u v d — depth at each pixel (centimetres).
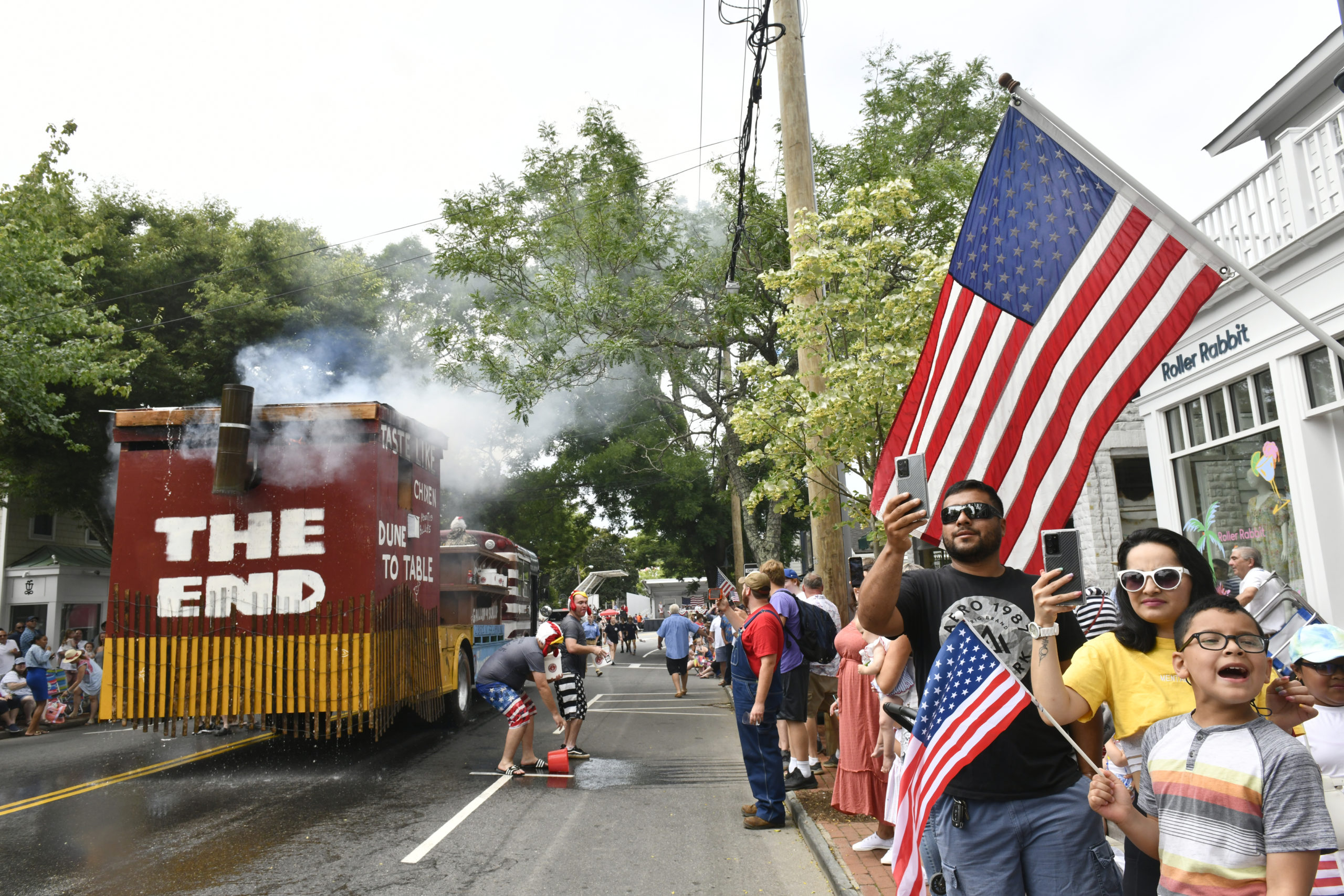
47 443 1922
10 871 568
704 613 2972
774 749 670
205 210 2345
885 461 480
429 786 834
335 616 893
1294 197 824
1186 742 243
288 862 586
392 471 959
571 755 980
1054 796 298
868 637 600
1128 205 388
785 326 897
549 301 1795
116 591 903
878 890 483
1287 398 840
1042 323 407
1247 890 223
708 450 2625
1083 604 436
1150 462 1100
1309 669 304
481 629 1419
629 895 521
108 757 1038
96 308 1927
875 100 1861
